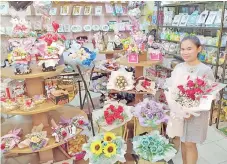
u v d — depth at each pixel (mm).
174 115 1896
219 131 3209
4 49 2949
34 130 2217
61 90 2285
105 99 3545
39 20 4121
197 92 1788
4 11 3963
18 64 1972
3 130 2297
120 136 2256
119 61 2840
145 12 5445
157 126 2330
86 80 3688
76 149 2520
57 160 2443
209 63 3414
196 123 1929
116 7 5195
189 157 2088
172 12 4691
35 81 2221
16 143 2072
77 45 2990
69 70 3283
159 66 4801
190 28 4180
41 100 2172
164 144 2025
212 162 2521
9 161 2506
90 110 3496
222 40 3180
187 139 2002
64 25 4836
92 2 5020
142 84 2729
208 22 3461
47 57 2076
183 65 2111
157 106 2396
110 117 2268
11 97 2188
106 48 3953
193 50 1937
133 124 2617
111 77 2785
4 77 2092
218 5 3617
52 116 2598
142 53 2758
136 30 2949
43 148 2090
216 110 3395
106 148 1985
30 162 2465
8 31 3686
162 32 5000
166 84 2193
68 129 2291
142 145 2004
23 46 1990
